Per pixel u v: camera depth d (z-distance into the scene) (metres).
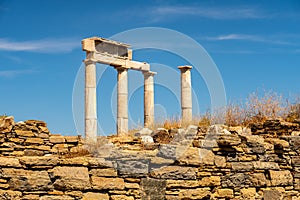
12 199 15.23
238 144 18.64
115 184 16.23
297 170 19.56
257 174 18.66
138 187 16.48
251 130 21.44
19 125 17.77
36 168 15.76
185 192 16.94
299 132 20.36
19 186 15.38
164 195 16.66
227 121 23.19
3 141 17.31
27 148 17.72
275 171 19.03
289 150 19.61
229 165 18.22
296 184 19.45
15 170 15.51
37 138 18.08
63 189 15.81
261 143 19.08
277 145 19.44
